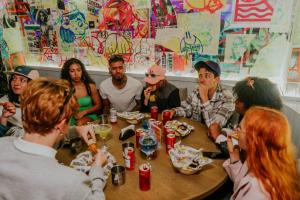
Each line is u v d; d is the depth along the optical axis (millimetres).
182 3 2939
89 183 1061
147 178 1325
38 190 919
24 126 1015
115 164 1546
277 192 1068
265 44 2750
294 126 2508
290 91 2678
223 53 2939
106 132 1838
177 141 1855
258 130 1132
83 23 3564
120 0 3230
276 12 2611
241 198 1136
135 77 3434
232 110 2168
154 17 3123
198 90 2410
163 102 2662
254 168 1133
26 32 3980
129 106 2947
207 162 1507
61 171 974
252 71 2893
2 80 3936
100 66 3695
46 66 4070
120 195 1312
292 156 1149
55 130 1044
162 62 3273
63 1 3574
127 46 3400
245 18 2734
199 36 2986
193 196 1296
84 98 2863
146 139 1695
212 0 2803
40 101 976
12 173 927
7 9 3914
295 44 2498
